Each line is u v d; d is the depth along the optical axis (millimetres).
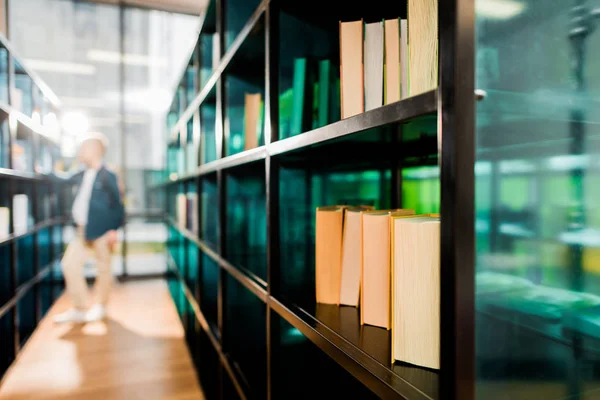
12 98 2461
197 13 4688
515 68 585
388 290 742
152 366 2400
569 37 620
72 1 4414
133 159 4664
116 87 4660
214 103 2170
